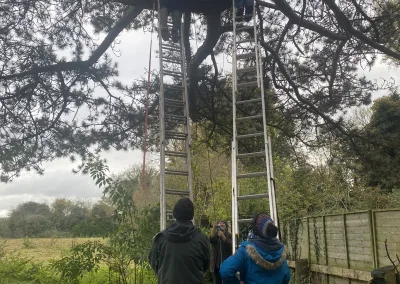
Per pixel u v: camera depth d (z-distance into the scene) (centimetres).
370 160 1096
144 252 626
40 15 930
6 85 927
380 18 951
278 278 379
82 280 796
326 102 1082
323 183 1667
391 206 1325
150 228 642
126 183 737
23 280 803
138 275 718
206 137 1335
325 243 964
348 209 1453
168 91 1063
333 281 923
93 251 653
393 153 1076
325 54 1076
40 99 958
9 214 3803
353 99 1074
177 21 882
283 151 1462
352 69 1074
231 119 1224
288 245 1267
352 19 980
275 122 1201
